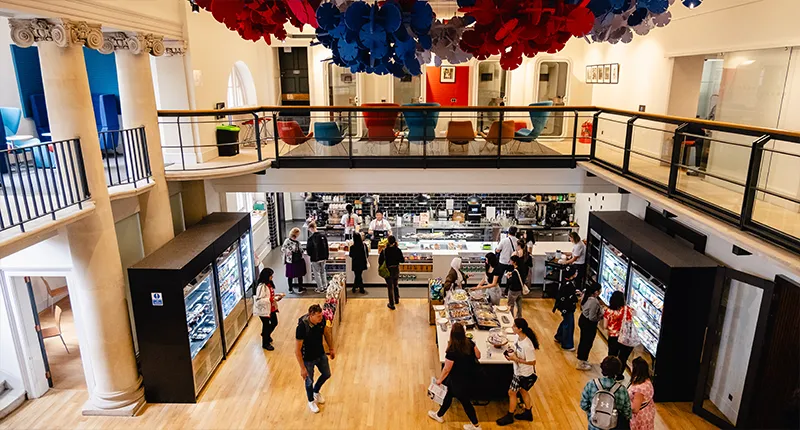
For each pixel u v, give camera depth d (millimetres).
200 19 8141
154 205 6926
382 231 10312
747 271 5688
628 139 6629
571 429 5820
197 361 6562
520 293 8133
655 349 6293
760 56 5914
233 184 8406
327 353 7453
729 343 5902
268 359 7395
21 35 4922
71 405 6312
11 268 5973
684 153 5953
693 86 7680
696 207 5289
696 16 7055
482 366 6086
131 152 6453
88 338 6035
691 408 6148
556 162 8008
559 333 7719
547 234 11688
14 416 6098
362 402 6359
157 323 6113
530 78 11148
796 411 5086
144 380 6316
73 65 5281
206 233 7387
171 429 5895
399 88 11562
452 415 6109
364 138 7941
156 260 6250
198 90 8078
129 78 6500
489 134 7891
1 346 6199
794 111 5391
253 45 11117
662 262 5961
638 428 4820
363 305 9188
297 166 8141
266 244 12203
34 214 5148
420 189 8219
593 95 10773
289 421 6023
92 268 5785
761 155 4395
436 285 8266
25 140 7551
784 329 5098
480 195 12023
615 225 7633
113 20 5801
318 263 9586
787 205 4977
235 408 6285
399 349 7617
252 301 8859
